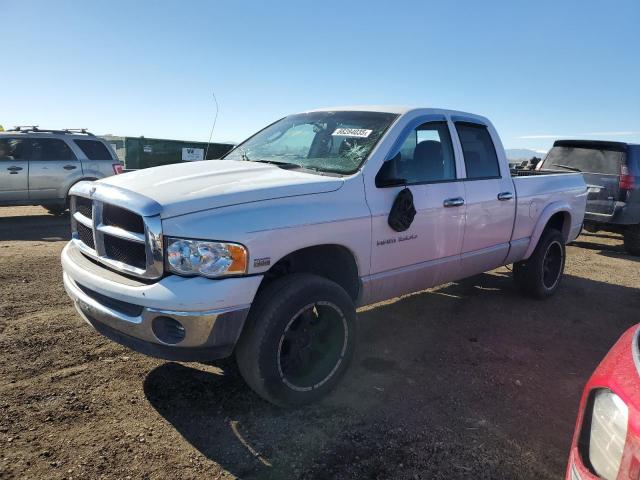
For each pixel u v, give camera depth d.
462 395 3.58
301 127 4.56
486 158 4.95
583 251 9.74
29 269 6.38
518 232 5.28
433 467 2.77
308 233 3.19
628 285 7.00
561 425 3.26
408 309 5.44
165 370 3.73
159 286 2.79
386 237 3.75
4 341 4.06
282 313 3.04
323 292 3.23
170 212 2.82
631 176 9.16
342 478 2.65
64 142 11.55
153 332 2.82
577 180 6.41
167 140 15.38
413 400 3.47
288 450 2.86
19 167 10.97
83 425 3.00
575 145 10.01
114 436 2.91
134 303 2.84
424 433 3.08
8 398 3.23
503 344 4.57
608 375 1.84
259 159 4.29
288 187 3.24
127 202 2.93
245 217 2.95
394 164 3.85
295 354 3.24
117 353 3.96
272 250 3.00
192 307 2.74
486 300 5.88
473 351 4.37
